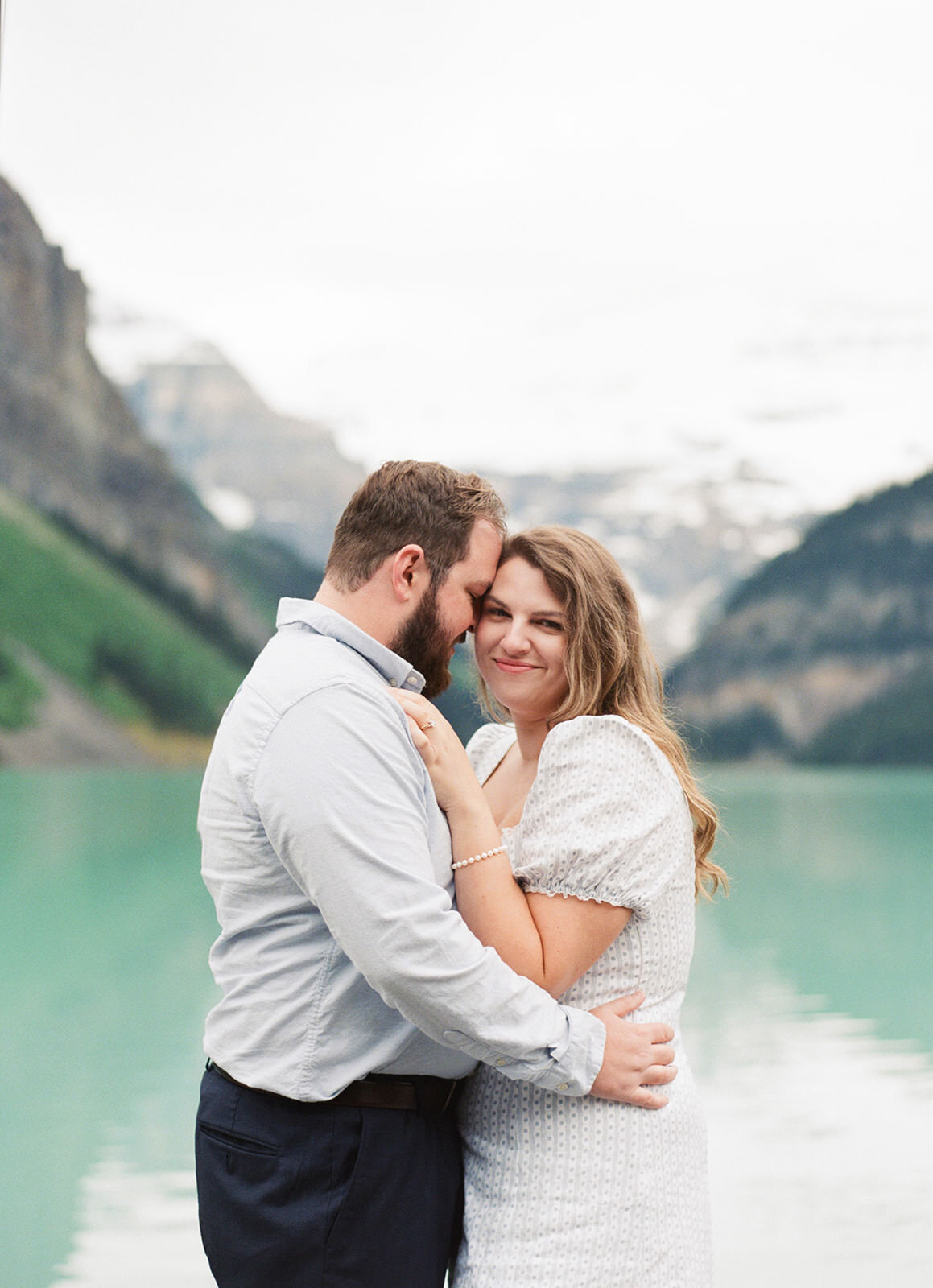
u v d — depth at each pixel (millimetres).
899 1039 5094
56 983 6766
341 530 1535
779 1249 2861
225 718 1484
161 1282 2768
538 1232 1425
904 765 57406
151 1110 4328
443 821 1451
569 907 1433
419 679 1521
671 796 1500
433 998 1330
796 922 8773
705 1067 4641
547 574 1582
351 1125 1411
